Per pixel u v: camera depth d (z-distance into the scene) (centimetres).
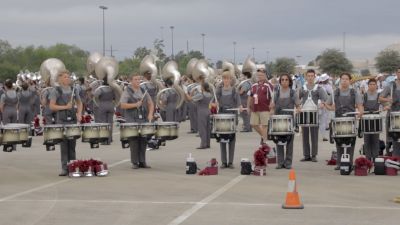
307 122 1567
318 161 1658
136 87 1529
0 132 1346
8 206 1084
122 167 1571
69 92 1434
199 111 1981
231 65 3134
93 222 961
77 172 1412
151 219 976
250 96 1642
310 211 1022
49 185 1302
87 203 1102
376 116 1429
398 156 1460
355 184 1281
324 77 2080
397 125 1404
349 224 932
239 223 944
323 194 1171
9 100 2247
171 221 961
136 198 1145
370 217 978
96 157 1781
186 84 2895
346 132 1408
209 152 1889
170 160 1702
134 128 1493
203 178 1375
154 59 2255
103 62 2155
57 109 1414
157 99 2277
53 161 1719
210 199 1130
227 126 1505
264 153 1435
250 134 2491
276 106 1555
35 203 1109
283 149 1515
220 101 1798
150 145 1955
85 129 1420
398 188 1233
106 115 2148
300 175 1407
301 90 1712
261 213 1011
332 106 1534
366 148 1517
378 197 1142
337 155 1485
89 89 2584
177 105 2464
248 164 1431
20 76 3297
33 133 2578
